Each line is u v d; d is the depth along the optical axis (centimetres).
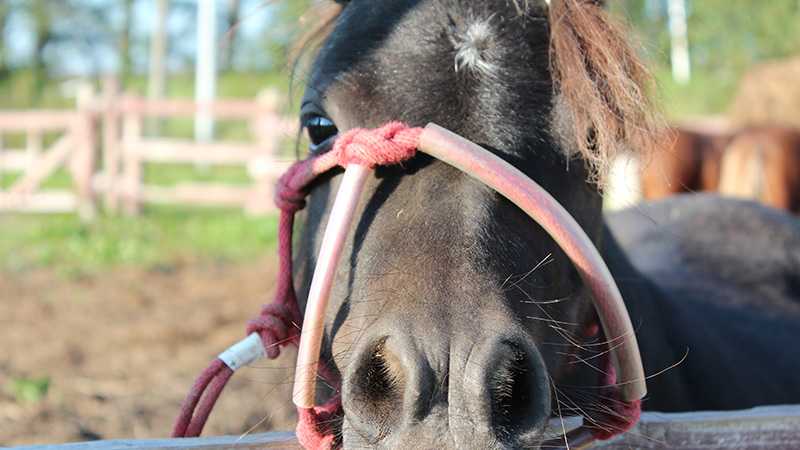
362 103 161
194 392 175
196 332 576
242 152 1128
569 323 162
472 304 134
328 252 145
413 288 136
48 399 433
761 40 2031
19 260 839
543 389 130
